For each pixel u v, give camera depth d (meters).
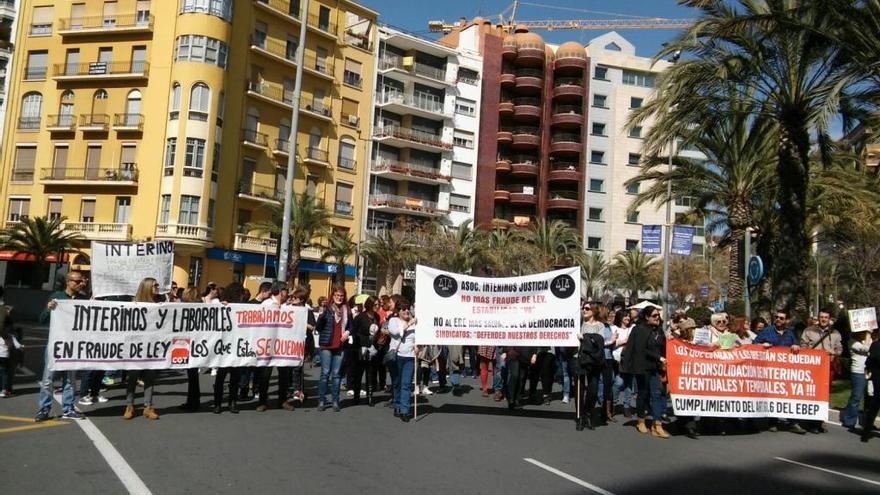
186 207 38.22
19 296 30.36
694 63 16.38
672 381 10.15
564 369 13.32
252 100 42.34
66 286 10.04
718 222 29.50
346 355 11.48
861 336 11.34
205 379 13.95
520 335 10.64
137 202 39.12
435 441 8.55
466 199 55.44
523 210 60.59
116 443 7.39
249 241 41.44
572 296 10.55
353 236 47.69
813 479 7.51
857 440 10.41
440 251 45.47
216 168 39.62
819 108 13.18
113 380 12.10
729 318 12.17
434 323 10.52
